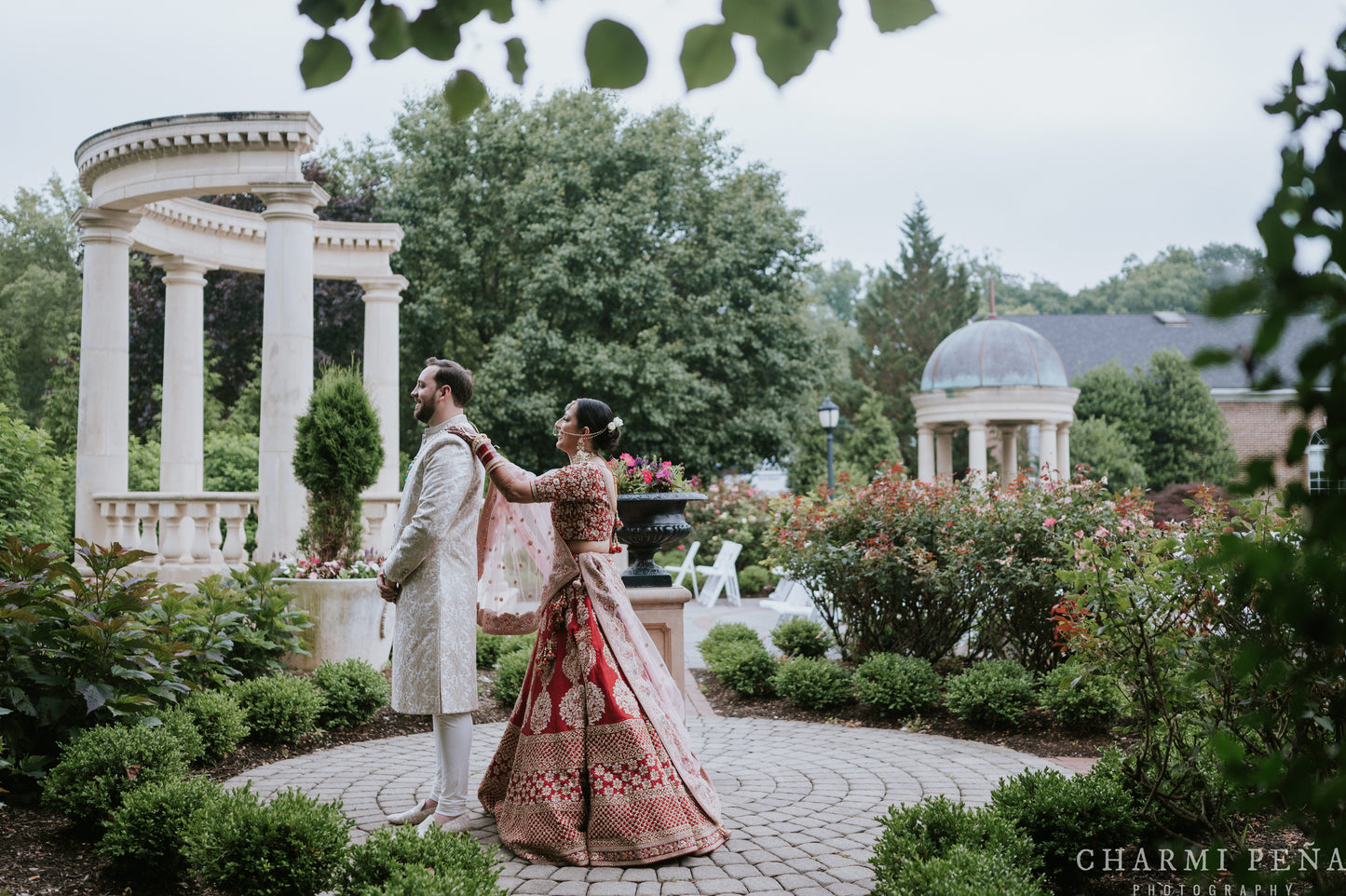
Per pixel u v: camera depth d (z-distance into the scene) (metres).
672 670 6.33
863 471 29.08
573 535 4.10
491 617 4.49
